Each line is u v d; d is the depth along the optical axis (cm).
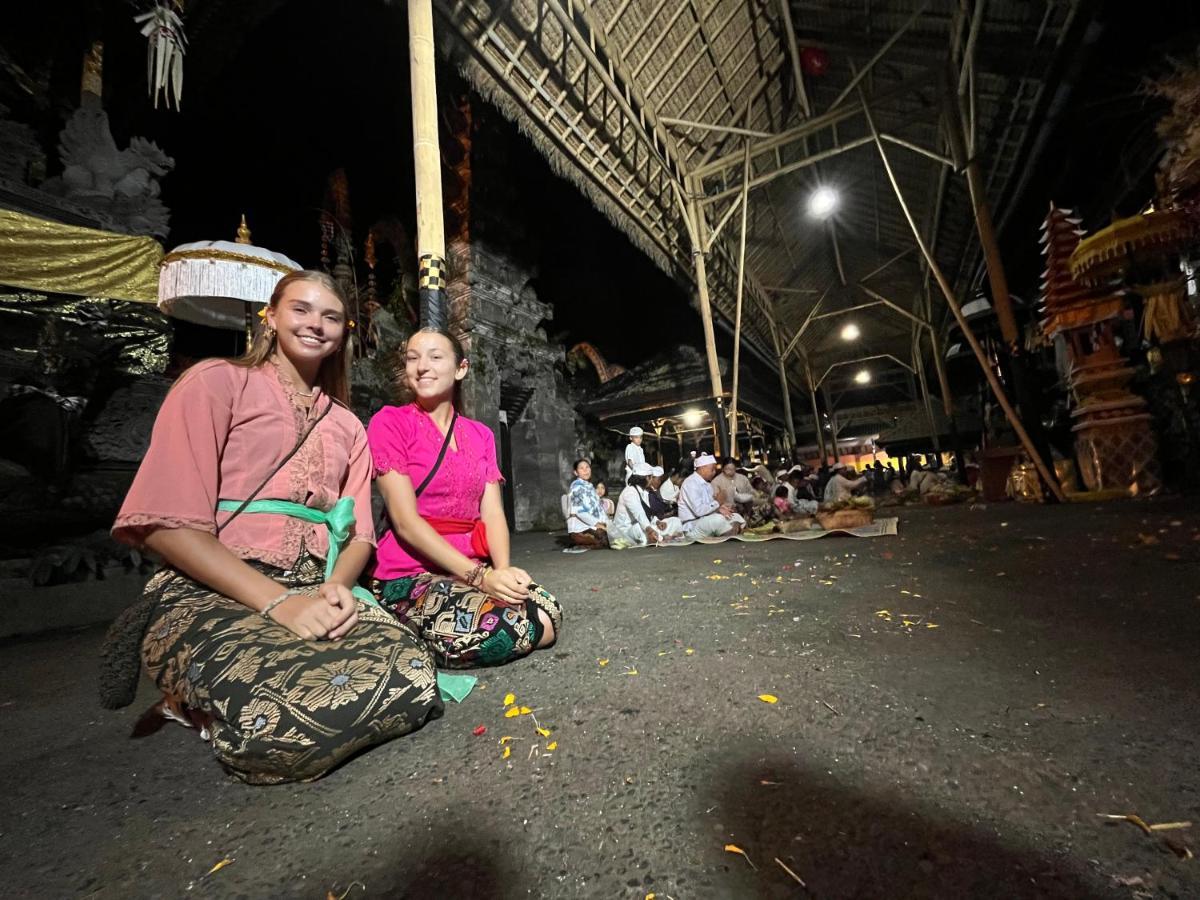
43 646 313
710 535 688
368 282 1152
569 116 893
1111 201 934
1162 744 106
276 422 146
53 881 87
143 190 575
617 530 687
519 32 755
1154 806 87
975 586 266
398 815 101
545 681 169
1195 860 75
